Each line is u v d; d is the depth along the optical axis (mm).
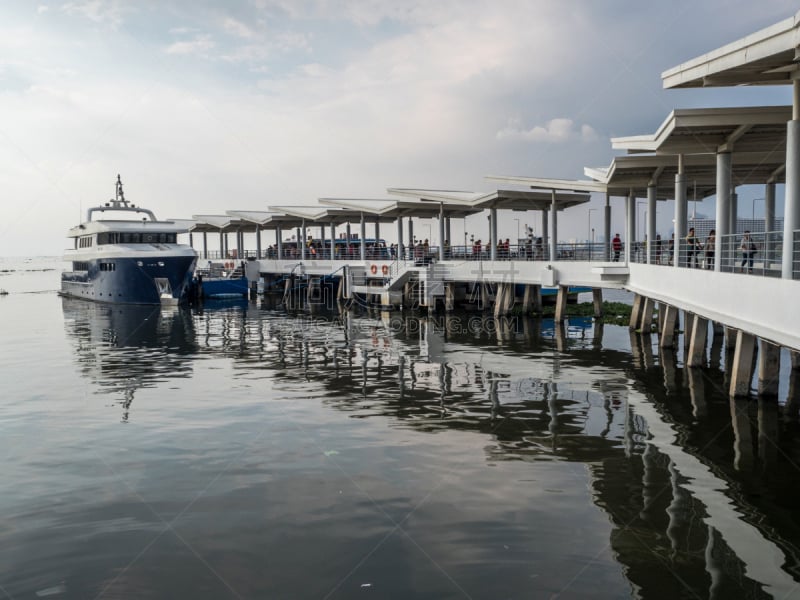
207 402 13227
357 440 10453
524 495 8102
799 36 7883
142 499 8156
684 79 10359
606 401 12852
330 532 7164
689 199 27672
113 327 27516
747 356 12648
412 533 7102
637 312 23641
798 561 6398
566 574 6215
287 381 15312
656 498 7961
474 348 20016
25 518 7633
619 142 15641
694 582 6043
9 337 24359
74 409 12789
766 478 8570
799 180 9016
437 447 10047
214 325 27688
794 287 7855
